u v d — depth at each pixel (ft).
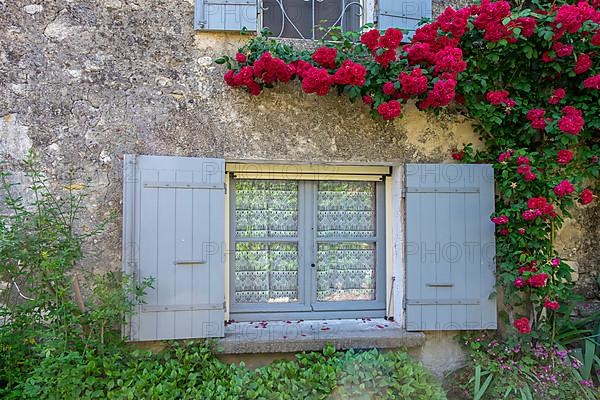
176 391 9.81
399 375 10.69
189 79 11.39
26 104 10.75
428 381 10.98
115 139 11.07
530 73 12.27
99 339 10.29
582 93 12.21
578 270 12.97
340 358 11.09
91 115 10.99
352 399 10.05
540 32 11.24
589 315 12.94
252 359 11.51
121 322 10.57
